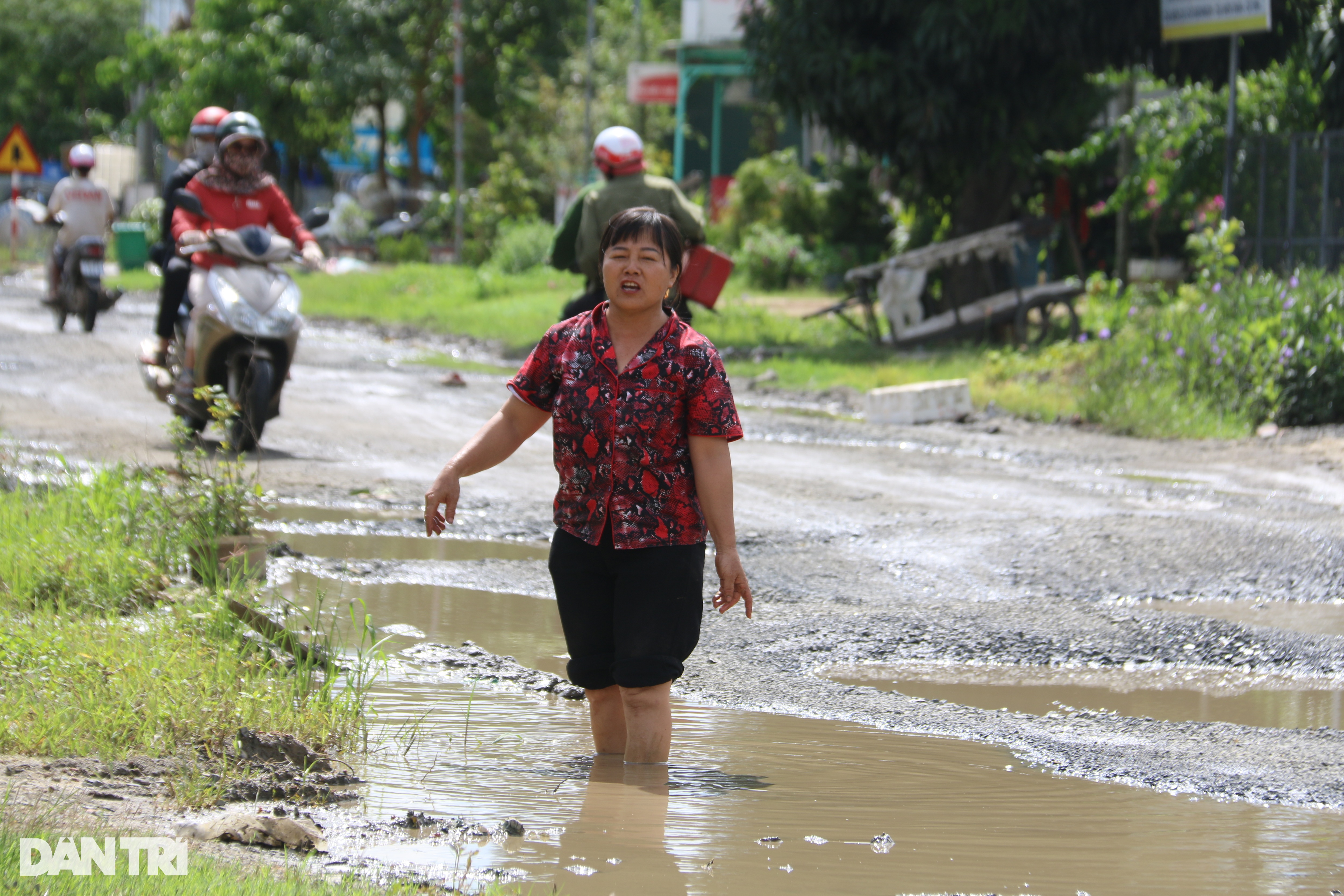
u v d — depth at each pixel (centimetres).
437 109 11112
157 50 11069
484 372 4334
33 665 1092
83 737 960
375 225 10144
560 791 930
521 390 993
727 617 1559
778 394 3919
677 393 962
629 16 12412
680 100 9725
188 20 12456
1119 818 921
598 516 970
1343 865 834
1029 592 1712
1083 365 3906
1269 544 1958
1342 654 1450
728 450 974
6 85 14950
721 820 877
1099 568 1834
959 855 830
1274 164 4544
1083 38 4700
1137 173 5325
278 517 2031
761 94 5084
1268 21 4306
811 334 5212
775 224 7988
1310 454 2972
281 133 10800
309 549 1825
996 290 4959
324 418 3169
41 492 1767
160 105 10912
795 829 866
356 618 1451
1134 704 1272
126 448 2506
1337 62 4597
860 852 827
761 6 5000
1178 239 5919
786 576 1773
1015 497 2373
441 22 10562
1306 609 1666
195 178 2602
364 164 12762
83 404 3148
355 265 8900
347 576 1672
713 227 8375
